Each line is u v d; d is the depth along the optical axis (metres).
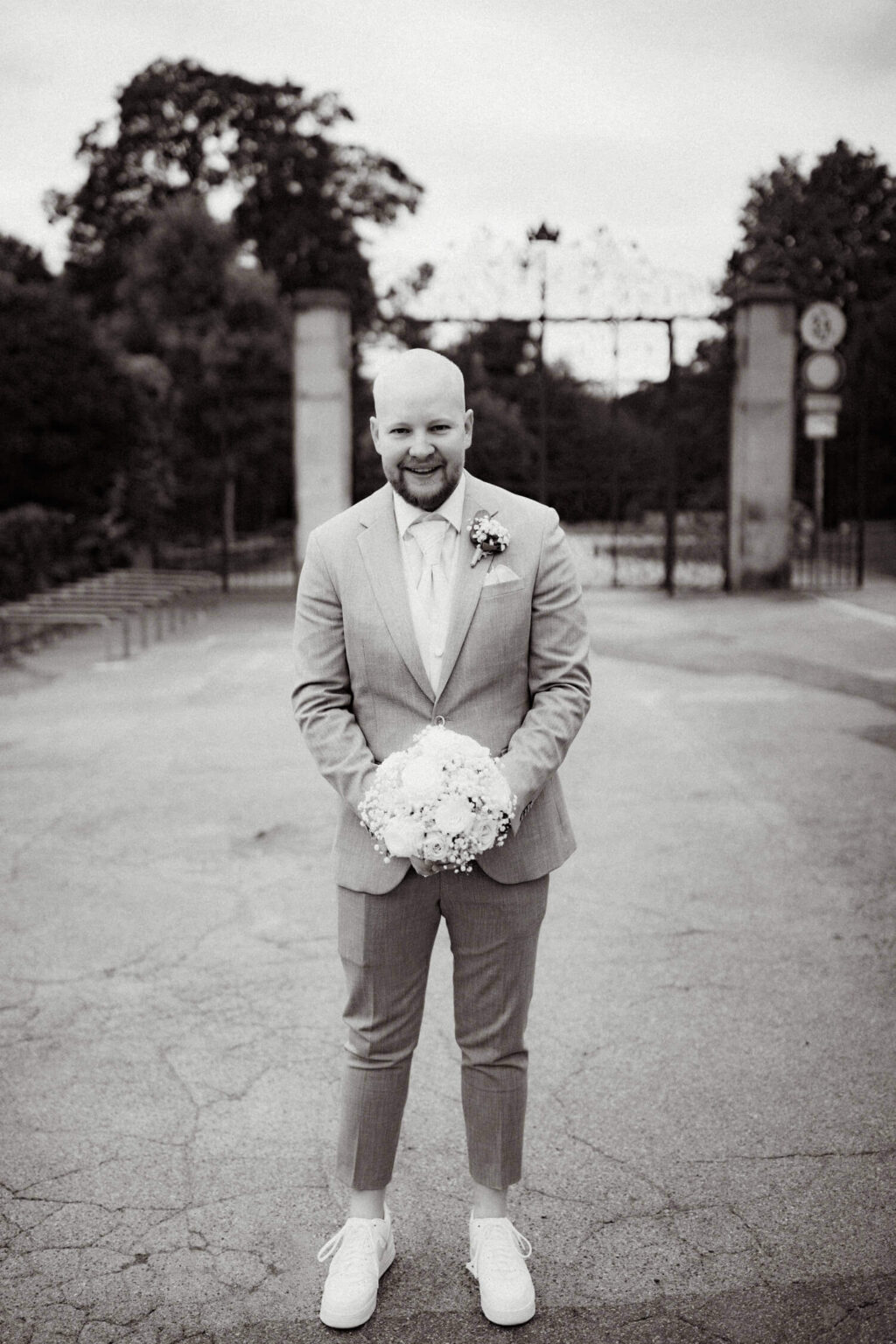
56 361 18.48
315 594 2.62
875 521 26.73
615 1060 3.60
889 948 4.45
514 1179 2.66
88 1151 3.14
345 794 2.50
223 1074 3.56
